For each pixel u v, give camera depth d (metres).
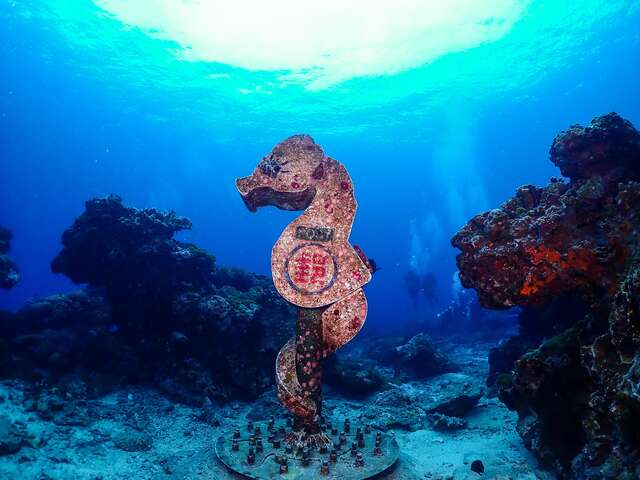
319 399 7.30
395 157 73.50
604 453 5.36
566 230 6.84
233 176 83.12
